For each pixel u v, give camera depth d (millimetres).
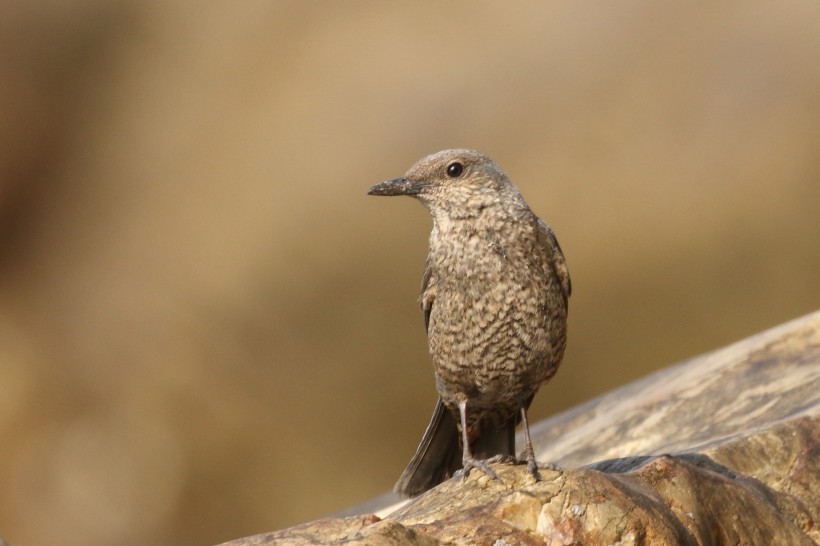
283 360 18328
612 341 17156
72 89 21234
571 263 17266
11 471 18062
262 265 18562
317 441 17984
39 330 19453
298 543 5332
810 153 17094
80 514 18016
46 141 20828
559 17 18812
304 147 18844
